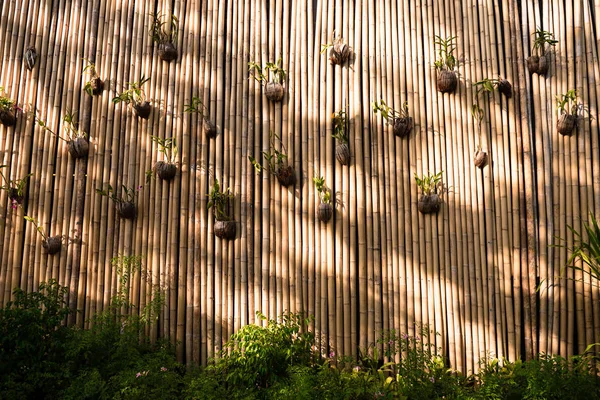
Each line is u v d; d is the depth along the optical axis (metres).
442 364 3.12
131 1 3.69
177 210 3.44
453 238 3.32
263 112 3.51
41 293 3.20
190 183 3.46
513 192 3.31
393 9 3.58
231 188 3.44
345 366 3.21
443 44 3.44
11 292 3.41
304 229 3.38
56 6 3.71
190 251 3.39
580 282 3.15
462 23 3.53
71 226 3.47
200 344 3.31
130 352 3.00
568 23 3.40
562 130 3.27
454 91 3.46
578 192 3.24
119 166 3.52
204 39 3.62
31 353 2.90
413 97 3.47
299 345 3.09
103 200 3.49
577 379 2.62
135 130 3.55
